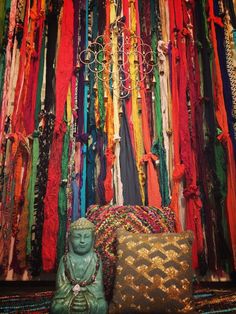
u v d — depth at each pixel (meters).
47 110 2.02
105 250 1.48
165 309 1.26
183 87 2.12
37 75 2.07
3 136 1.94
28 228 1.82
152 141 2.06
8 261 1.79
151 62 2.19
